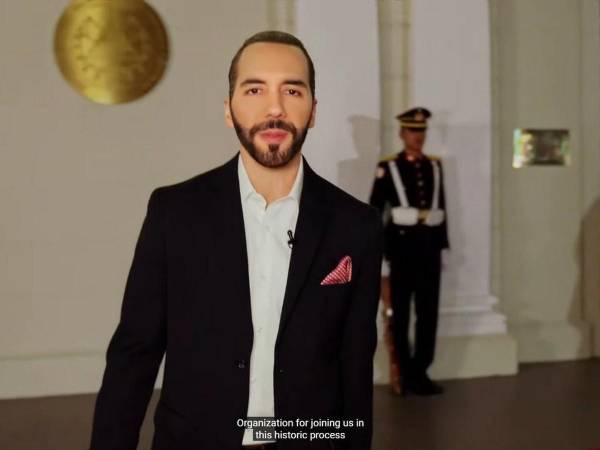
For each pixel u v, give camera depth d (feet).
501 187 17.85
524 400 15.05
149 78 16.11
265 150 4.42
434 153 16.60
